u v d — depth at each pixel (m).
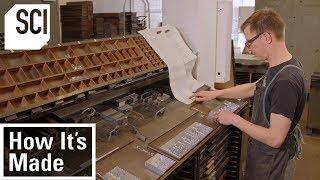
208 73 2.48
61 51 1.57
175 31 2.42
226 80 2.51
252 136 1.51
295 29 5.02
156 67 2.01
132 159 1.36
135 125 1.65
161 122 1.73
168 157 1.41
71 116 1.50
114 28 3.16
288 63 1.46
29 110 1.25
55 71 1.46
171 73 2.13
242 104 2.14
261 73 3.46
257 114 1.59
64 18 3.20
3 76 1.29
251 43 1.52
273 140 1.40
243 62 3.48
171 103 2.00
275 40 1.47
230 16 2.39
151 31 2.27
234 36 4.16
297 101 1.41
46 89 1.35
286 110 1.37
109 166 1.29
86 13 3.13
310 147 3.48
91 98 1.62
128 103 1.81
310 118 3.76
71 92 1.43
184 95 2.12
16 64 1.35
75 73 1.53
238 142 2.20
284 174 1.59
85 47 1.70
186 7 2.42
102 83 1.58
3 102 1.21
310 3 4.88
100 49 1.77
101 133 1.50
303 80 1.45
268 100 1.48
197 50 2.46
